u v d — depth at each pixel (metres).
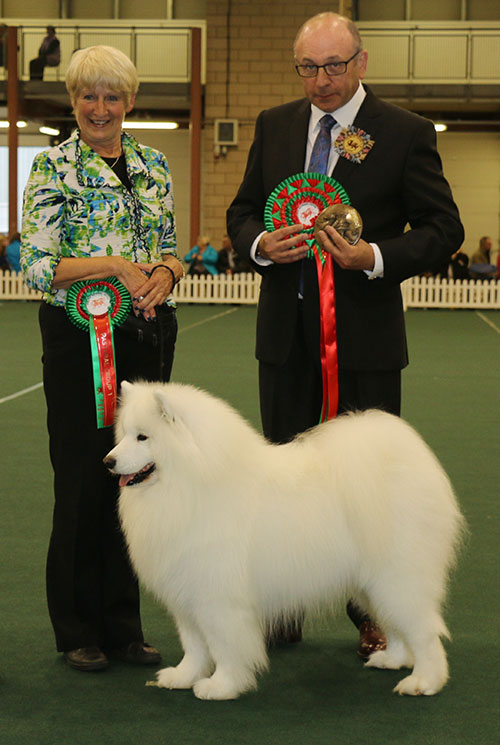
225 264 21.77
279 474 3.06
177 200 25.31
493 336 15.34
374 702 3.14
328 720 3.00
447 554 3.17
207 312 19.36
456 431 7.64
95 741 2.84
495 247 24.55
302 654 3.60
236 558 2.98
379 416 3.22
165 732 2.91
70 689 3.24
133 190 3.43
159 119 24.42
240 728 2.93
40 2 23.45
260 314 3.75
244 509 3.00
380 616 3.16
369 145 3.46
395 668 3.44
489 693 3.21
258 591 3.04
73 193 3.34
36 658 3.51
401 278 3.42
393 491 3.06
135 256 3.43
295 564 3.00
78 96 3.30
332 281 3.47
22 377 10.26
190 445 2.93
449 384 10.21
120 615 3.56
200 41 21.59
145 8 23.33
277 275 3.65
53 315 3.40
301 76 3.44
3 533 4.92
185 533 2.98
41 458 6.58
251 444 3.10
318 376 3.71
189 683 3.25
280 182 3.61
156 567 3.04
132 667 3.46
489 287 20.95
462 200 24.58
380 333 3.57
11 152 21.61
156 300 3.34
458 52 21.42
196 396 3.04
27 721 2.98
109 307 3.37
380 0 22.84
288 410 3.73
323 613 3.19
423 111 23.78
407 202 3.51
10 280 21.39
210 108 22.83
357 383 3.60
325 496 3.03
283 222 3.49
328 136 3.54
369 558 3.03
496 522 5.16
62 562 3.44
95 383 3.35
